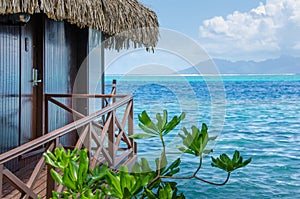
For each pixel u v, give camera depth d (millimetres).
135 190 1891
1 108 4223
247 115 17219
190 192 6734
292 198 7094
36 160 4969
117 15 5250
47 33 5379
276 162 9750
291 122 15836
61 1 3861
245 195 7059
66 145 6004
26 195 2842
